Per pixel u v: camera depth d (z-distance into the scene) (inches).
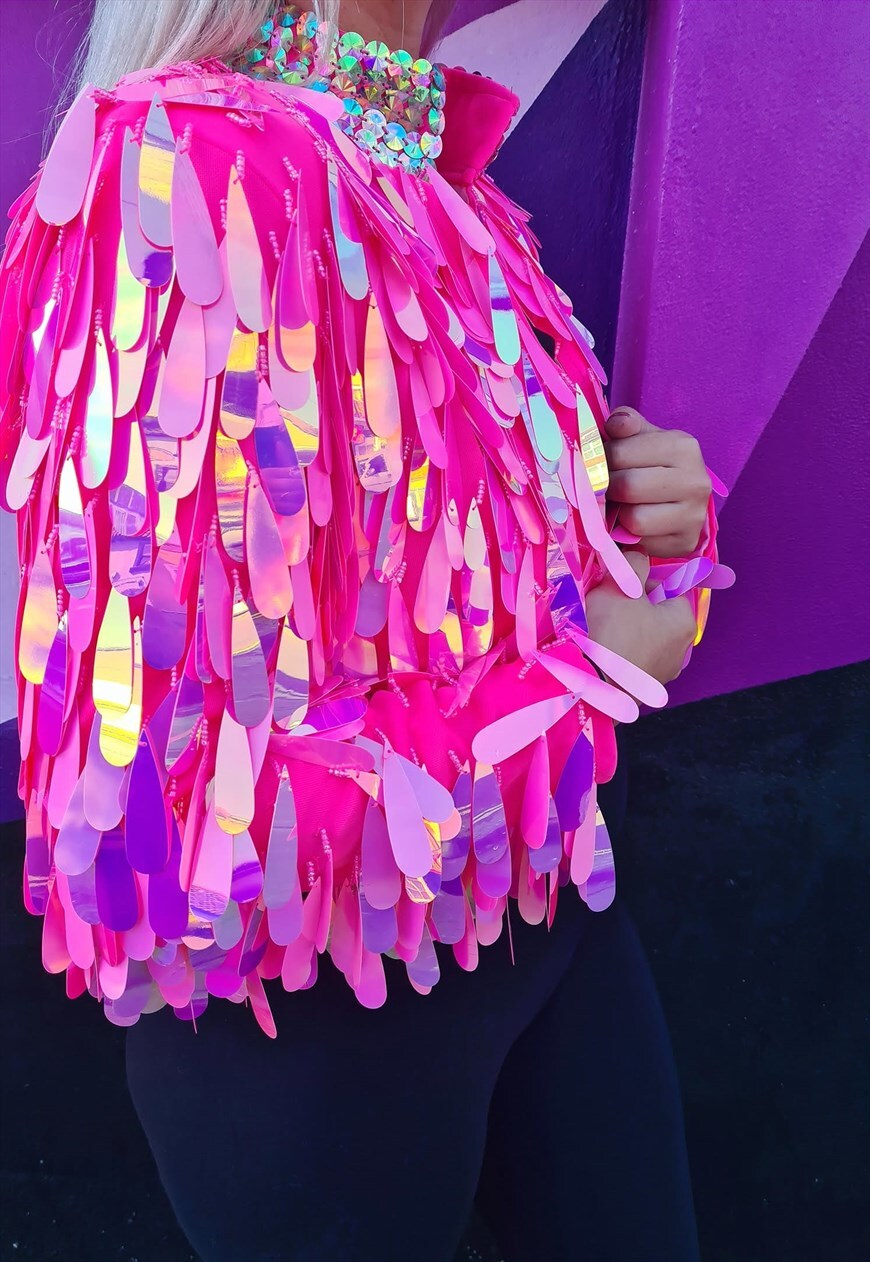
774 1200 45.9
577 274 42.0
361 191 21.5
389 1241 23.3
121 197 18.5
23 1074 40.8
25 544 21.5
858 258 41.7
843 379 42.6
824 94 40.3
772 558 43.9
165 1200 42.2
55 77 34.7
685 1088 45.6
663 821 45.1
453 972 24.1
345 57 23.8
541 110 40.2
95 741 19.2
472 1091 24.3
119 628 18.7
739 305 42.0
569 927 27.3
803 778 45.1
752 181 40.8
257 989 21.6
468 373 23.0
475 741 21.9
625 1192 30.2
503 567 23.6
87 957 20.7
